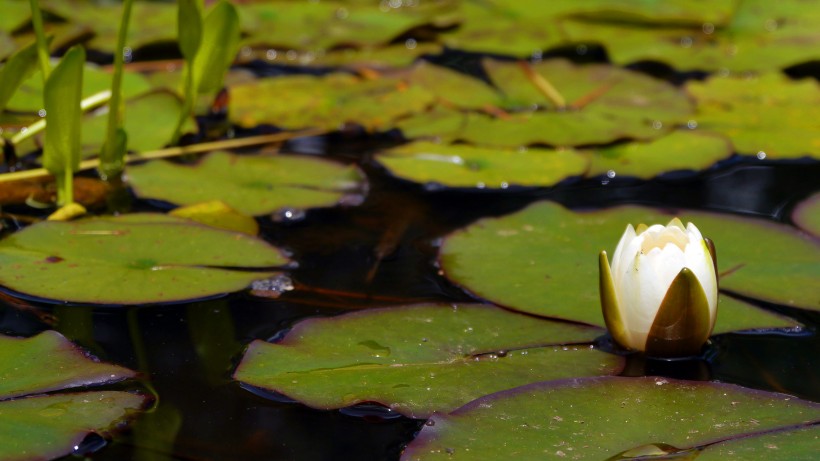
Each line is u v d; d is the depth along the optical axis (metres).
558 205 1.94
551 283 1.85
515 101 2.19
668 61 2.47
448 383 1.76
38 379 1.75
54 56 2.38
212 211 1.95
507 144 2.08
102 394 1.75
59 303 1.83
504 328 1.81
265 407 1.75
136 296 1.83
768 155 2.07
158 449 1.72
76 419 1.73
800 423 1.73
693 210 1.94
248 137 2.11
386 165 2.04
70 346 1.78
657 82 2.25
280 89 2.20
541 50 2.61
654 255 1.77
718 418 1.73
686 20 2.76
